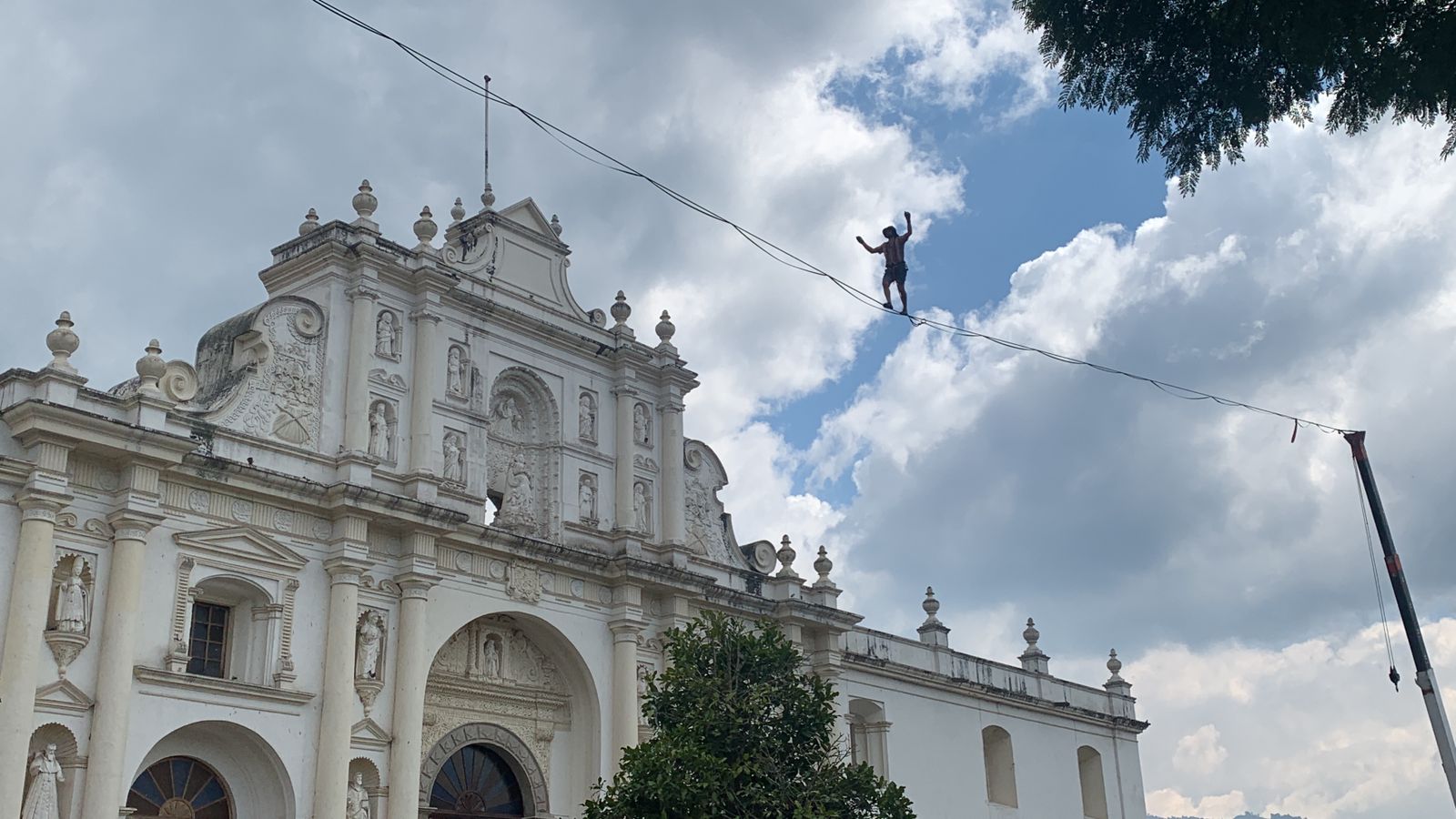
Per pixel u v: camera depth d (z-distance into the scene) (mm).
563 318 42375
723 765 28922
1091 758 62000
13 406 29344
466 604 36875
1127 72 22188
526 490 40438
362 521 34531
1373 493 32969
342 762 32812
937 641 54594
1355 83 20406
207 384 35375
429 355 37625
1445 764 29781
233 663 32906
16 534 29172
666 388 44438
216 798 32469
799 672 45844
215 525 32344
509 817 38219
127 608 29828
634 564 40469
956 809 52375
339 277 36906
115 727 29094
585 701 39906
